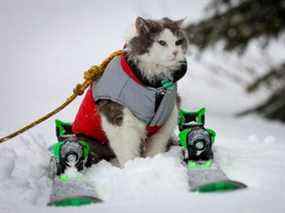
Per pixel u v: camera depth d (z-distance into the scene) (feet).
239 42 13.61
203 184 6.43
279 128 12.48
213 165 6.82
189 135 7.08
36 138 8.32
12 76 16.99
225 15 13.67
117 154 7.41
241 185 6.45
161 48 7.16
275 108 14.64
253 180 6.72
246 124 12.64
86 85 7.43
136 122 7.24
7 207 6.36
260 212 5.89
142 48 7.13
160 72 7.19
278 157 7.68
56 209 6.19
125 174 6.81
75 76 17.39
